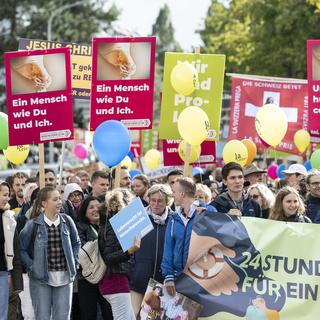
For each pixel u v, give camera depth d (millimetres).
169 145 28531
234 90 33781
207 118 24172
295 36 63188
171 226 18984
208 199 22859
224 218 18969
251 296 18875
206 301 18812
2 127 26328
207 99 26500
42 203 20797
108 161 22641
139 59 24578
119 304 20797
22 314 23469
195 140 24078
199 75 26500
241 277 18938
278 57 65312
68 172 44969
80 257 20828
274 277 18906
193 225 18859
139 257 20703
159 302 18891
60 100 23984
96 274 20766
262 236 18969
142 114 24688
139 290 20766
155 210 20703
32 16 115812
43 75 23938
